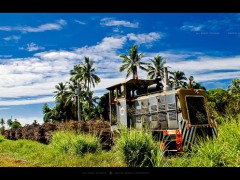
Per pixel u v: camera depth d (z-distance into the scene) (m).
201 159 4.68
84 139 7.57
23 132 17.36
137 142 5.83
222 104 8.30
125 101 9.30
